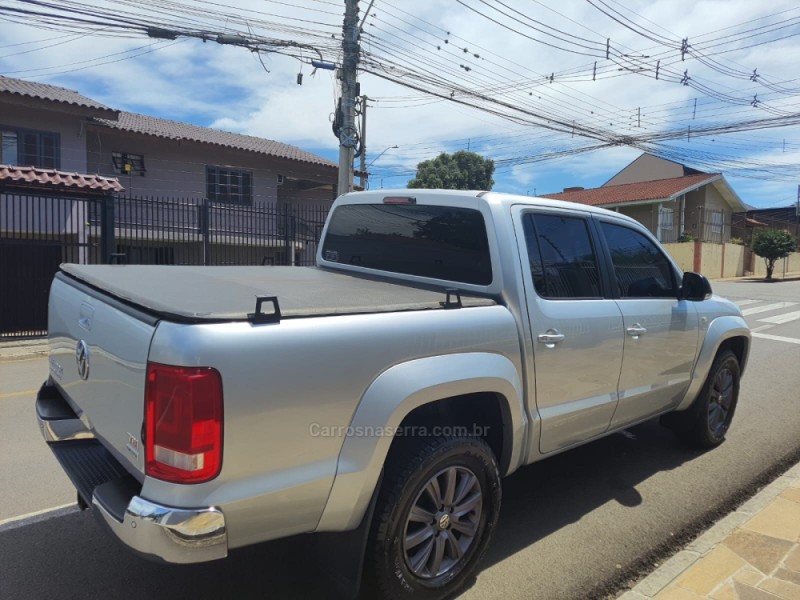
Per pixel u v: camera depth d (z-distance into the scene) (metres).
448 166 39.16
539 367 3.18
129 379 2.24
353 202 4.16
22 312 12.55
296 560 3.27
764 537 3.44
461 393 2.71
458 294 2.83
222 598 2.91
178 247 17.33
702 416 4.90
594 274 3.73
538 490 4.27
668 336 4.23
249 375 2.09
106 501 2.24
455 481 2.80
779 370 8.66
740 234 42.25
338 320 2.35
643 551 3.42
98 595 2.92
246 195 20.23
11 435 5.41
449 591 2.83
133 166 18.06
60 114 16.02
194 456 2.00
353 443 2.36
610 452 5.05
